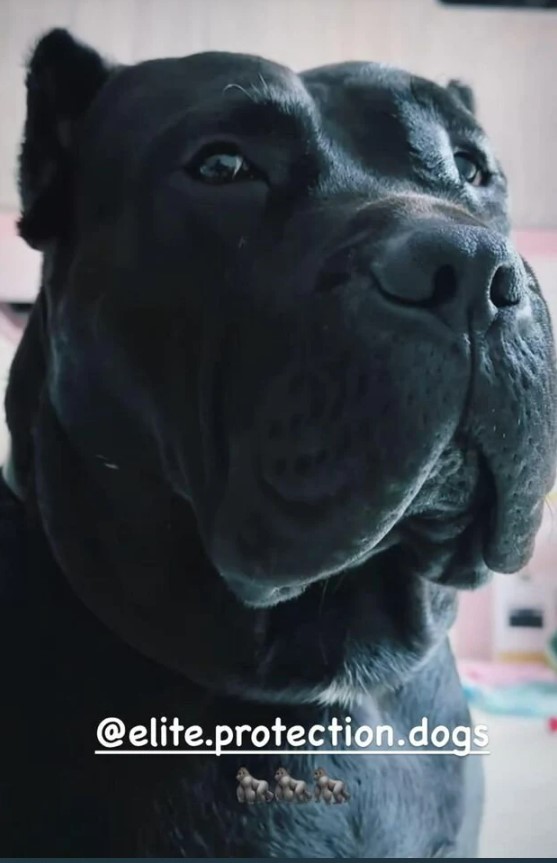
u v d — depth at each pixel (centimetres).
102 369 75
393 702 84
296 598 75
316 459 57
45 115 82
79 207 79
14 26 119
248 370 62
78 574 77
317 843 74
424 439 55
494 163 80
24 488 87
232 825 73
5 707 77
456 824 84
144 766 74
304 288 60
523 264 62
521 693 112
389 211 59
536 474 61
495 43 136
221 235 67
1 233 115
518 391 57
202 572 74
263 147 68
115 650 77
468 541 66
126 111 76
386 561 75
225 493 65
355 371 55
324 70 76
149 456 74
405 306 55
